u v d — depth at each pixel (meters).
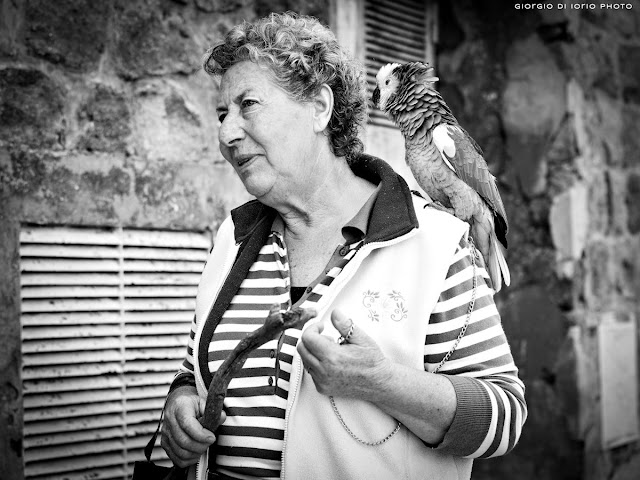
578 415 3.67
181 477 1.54
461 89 3.82
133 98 2.62
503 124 3.84
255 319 1.51
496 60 3.87
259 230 1.61
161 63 2.70
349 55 1.60
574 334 3.67
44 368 2.40
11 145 2.34
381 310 1.43
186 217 2.73
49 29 2.44
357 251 1.45
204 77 2.81
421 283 1.43
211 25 2.85
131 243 2.59
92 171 2.51
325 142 1.54
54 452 2.40
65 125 2.46
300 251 1.57
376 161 1.60
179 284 2.72
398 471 1.41
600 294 3.91
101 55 2.55
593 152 3.91
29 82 2.39
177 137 2.73
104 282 2.53
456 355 1.43
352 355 1.28
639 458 4.23
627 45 4.27
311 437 1.40
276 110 1.46
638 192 4.28
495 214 2.04
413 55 3.62
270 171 1.48
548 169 3.75
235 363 1.32
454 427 1.34
